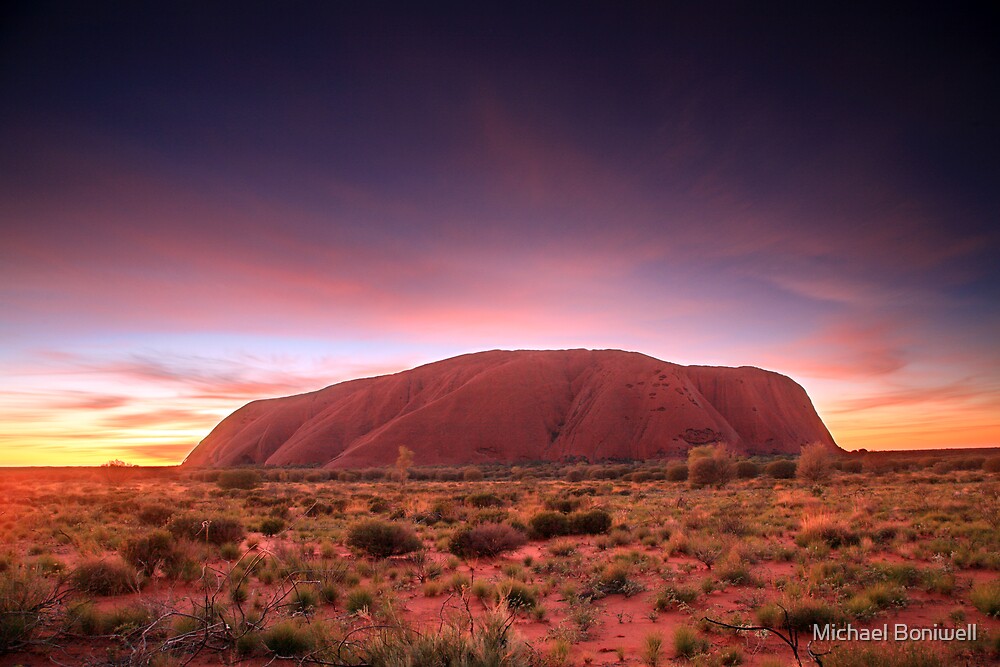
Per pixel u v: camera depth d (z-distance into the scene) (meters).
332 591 10.08
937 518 18.20
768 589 10.41
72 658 6.73
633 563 13.24
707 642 7.47
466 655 5.22
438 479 75.31
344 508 29.02
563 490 42.22
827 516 17.64
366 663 5.61
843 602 8.89
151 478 72.06
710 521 18.84
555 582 11.60
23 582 7.83
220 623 7.27
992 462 44.25
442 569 13.02
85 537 16.27
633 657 7.25
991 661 6.62
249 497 36.94
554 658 6.91
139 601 8.21
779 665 6.18
